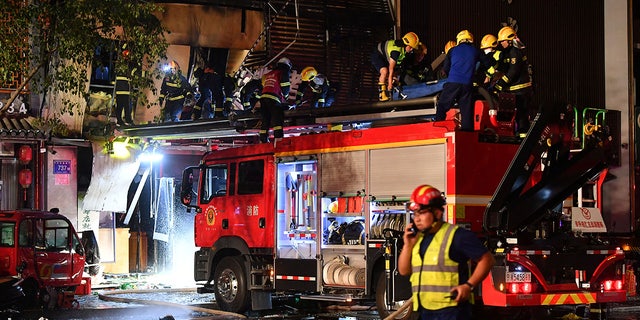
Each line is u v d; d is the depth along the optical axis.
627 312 15.05
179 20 20.42
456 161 11.45
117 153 19.53
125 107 18.72
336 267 12.77
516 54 12.70
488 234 11.43
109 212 20.55
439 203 7.04
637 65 28.39
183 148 20.84
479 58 12.23
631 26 24.86
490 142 11.80
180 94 18.94
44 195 19.16
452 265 6.96
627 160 23.89
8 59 15.81
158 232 21.23
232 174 14.81
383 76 14.64
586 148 11.99
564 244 11.41
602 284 11.62
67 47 15.83
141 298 16.95
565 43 24.97
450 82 12.05
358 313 14.55
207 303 15.77
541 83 24.42
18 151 18.97
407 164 12.01
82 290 17.22
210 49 21.23
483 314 12.65
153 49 16.97
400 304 11.55
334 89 17.58
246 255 14.34
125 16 15.88
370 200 12.43
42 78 19.22
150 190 21.64
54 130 18.66
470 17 23.14
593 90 25.31
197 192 16.00
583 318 13.27
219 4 20.69
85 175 20.28
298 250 13.60
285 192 13.89
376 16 21.88
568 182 11.80
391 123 12.97
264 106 15.77
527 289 10.97
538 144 11.38
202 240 15.27
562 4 25.00
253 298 14.20
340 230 12.85
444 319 6.91
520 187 11.38
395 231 11.69
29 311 14.63
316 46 21.38
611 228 23.44
